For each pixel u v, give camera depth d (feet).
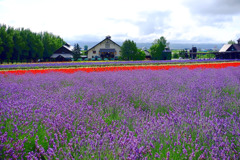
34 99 17.87
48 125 12.40
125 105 18.30
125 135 11.04
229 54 204.44
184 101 17.98
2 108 14.24
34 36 183.83
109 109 16.83
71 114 14.60
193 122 12.53
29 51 181.57
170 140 11.08
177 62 106.01
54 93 22.20
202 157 9.12
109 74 41.52
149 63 97.45
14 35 166.91
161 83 27.73
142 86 24.61
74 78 36.14
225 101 18.38
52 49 213.66
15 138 11.25
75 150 10.09
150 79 32.86
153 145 10.14
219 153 9.44
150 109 17.24
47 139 11.28
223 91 24.75
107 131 12.10
